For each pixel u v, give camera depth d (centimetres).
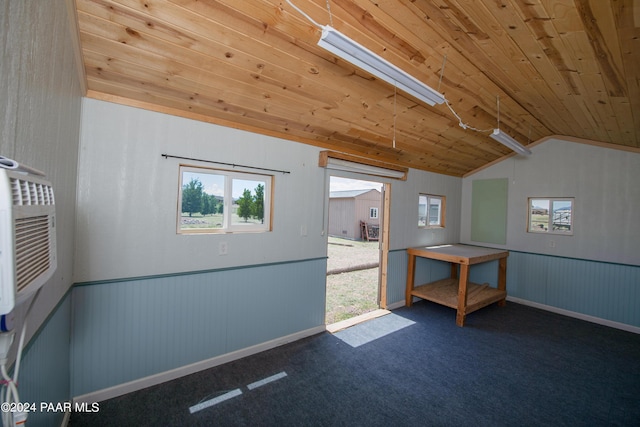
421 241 467
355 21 178
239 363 263
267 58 199
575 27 155
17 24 84
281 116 266
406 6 166
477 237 519
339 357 279
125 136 210
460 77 244
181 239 236
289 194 303
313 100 252
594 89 225
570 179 420
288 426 191
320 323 336
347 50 151
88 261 198
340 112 277
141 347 221
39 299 124
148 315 223
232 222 271
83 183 195
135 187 214
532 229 461
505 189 485
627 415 211
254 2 160
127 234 212
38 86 105
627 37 152
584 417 208
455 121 334
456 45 199
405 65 223
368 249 952
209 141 247
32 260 76
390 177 411
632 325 367
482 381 248
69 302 186
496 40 187
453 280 502
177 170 233
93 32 158
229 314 265
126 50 172
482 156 470
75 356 196
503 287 459
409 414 206
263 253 285
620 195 381
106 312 206
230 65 199
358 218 1242
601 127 327
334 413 204
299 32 184
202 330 249
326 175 334
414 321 378
